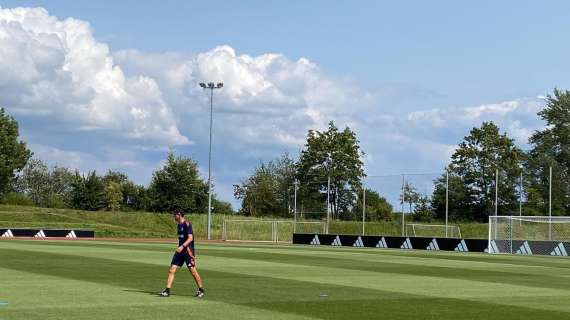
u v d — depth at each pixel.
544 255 58.00
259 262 38.38
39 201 146.88
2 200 116.00
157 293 21.78
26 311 17.31
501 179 70.19
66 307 18.14
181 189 116.19
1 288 22.42
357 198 74.25
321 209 77.56
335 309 18.97
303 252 51.66
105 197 127.44
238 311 18.16
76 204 126.69
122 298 20.28
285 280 27.36
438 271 34.22
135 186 131.38
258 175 119.19
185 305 19.06
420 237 65.69
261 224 86.25
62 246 52.53
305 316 17.59
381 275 30.95
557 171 82.12
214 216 93.75
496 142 87.56
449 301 21.34
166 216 103.06
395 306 19.84
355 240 70.69
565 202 79.38
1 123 116.00
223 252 49.16
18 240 64.81
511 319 17.80
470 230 68.81
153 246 56.25
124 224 98.75
